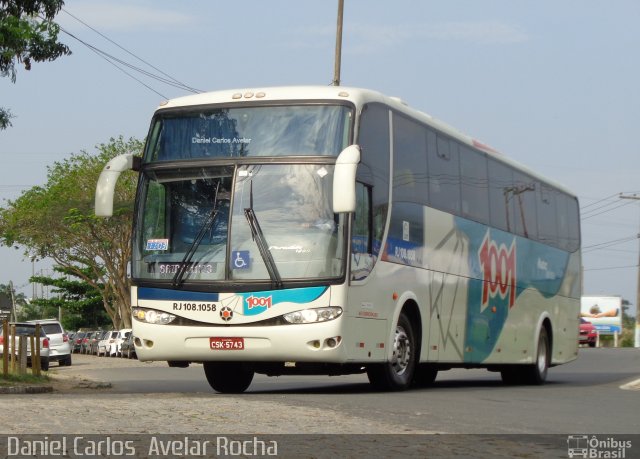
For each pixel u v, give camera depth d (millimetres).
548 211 28703
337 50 39188
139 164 18578
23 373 25703
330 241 17141
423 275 20250
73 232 74938
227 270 17312
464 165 22812
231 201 17609
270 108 17969
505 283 24938
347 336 17172
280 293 17062
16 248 76875
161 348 17609
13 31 22469
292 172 17531
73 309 105125
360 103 17984
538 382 27469
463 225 22406
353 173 16500
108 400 14859
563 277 29719
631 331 107125
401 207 19344
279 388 23469
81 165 76438
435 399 17203
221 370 20297
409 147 19922
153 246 17938
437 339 20953
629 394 20562
